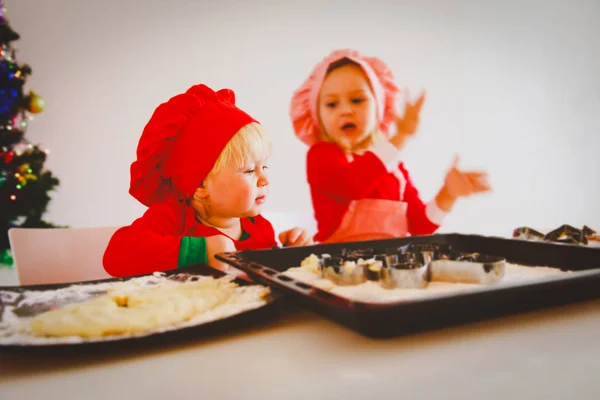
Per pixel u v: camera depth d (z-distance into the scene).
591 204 2.63
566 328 0.52
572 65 2.53
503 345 0.46
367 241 0.92
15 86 1.51
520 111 2.38
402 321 0.45
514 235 1.15
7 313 0.53
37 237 1.08
